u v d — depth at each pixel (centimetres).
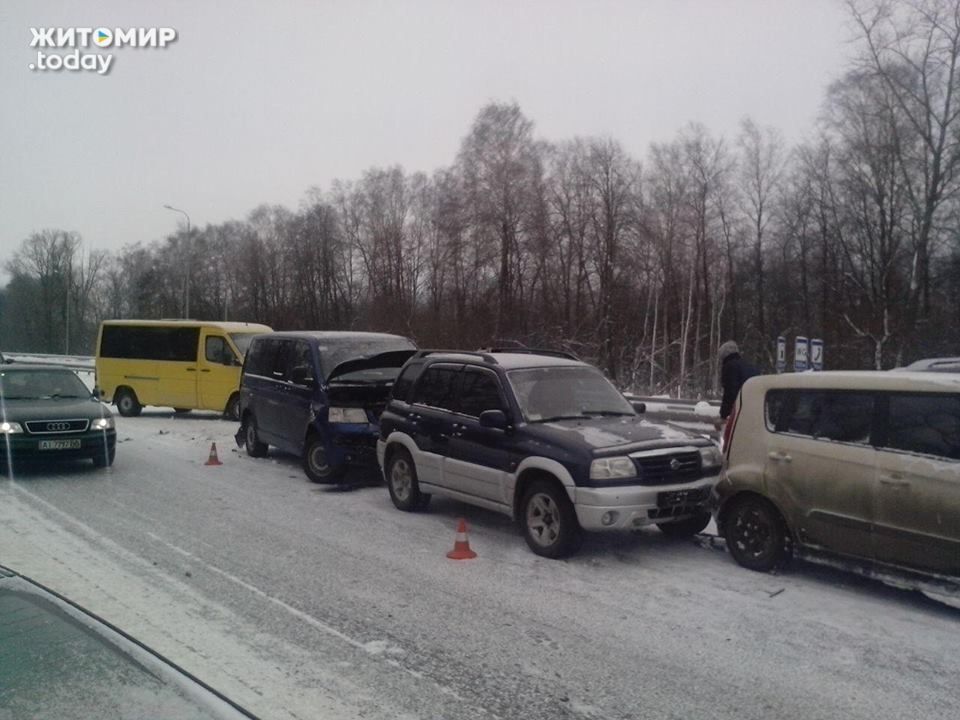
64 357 4881
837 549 618
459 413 853
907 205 3553
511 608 595
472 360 868
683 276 4806
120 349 2069
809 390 654
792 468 644
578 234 4653
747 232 4984
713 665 490
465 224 4553
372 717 424
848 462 606
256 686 459
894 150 3391
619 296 4559
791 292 4872
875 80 3309
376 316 4472
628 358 4366
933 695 447
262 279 6819
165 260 7350
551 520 727
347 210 6384
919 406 582
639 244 4694
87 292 7556
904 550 572
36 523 859
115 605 595
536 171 4541
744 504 687
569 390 827
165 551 751
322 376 1130
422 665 492
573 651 513
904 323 3372
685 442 736
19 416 1116
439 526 858
